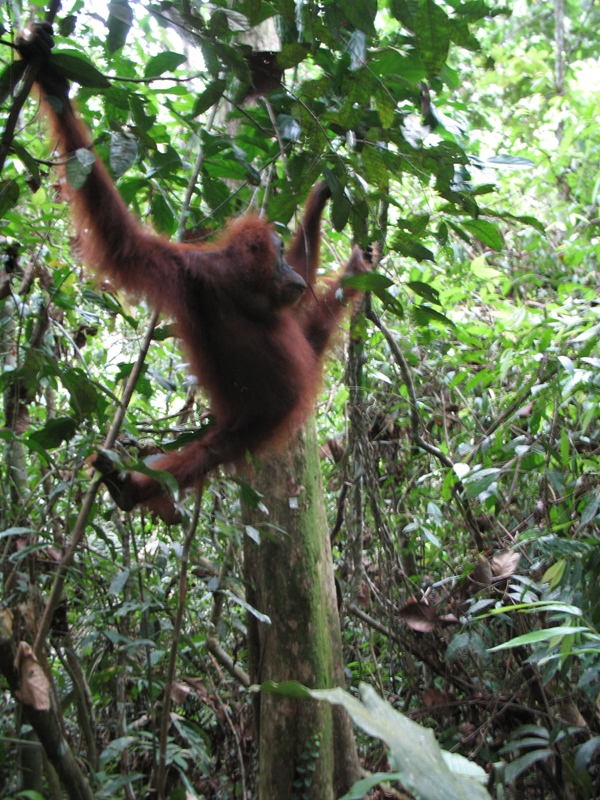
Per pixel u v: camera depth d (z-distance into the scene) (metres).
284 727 3.08
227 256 2.98
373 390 4.00
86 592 2.94
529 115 6.59
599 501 2.89
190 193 2.68
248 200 3.50
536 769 3.49
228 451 3.01
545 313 3.99
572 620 2.31
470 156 2.76
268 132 2.74
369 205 2.67
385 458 4.38
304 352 3.25
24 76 1.93
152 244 2.74
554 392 3.33
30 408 3.38
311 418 3.38
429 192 4.33
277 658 3.15
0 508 2.50
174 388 3.23
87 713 2.63
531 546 3.52
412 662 3.68
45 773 2.26
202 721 3.71
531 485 4.03
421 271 4.34
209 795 3.46
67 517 2.65
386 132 2.42
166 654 3.14
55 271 2.82
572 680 3.47
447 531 4.02
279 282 3.00
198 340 2.89
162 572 3.27
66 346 3.38
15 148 1.88
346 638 4.31
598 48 8.27
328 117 2.34
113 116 2.86
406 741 0.95
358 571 3.62
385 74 2.71
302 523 3.22
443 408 4.16
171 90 2.81
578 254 4.34
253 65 2.33
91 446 2.22
